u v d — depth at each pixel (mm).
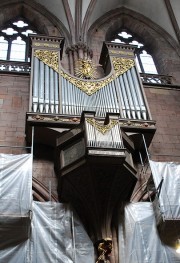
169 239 11531
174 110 16688
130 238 11469
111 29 21469
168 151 14930
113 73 15891
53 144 13523
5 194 10836
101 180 11617
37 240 10703
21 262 10195
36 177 12867
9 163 11609
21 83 16047
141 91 15305
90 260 11016
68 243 11039
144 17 22391
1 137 13922
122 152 11422
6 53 19141
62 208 11625
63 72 15219
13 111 14883
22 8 20938
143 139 13609
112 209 11797
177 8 21797
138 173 13688
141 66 20344
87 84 15023
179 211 11664
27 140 13469
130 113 14273
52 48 16109
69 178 11578
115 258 11242
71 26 19609
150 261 11047
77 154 11820
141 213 12047
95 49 19312
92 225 11570
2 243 10383
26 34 20344
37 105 13695
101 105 14266
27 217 10414
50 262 10422
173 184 12352
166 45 20984
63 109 13758
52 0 20781
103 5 21547
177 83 18641
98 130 11930
